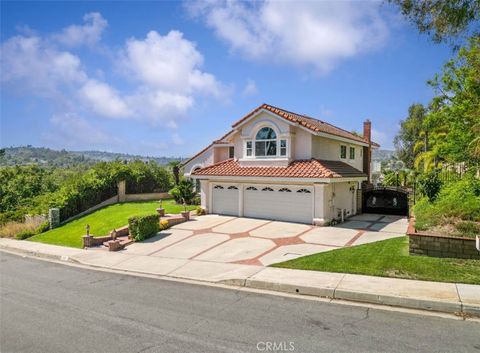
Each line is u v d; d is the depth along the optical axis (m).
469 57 17.77
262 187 20.12
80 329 6.97
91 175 30.20
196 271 11.44
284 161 19.72
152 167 35.81
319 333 6.46
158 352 5.84
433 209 13.38
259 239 15.38
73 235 20.30
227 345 6.04
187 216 20.56
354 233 16.02
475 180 14.39
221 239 15.75
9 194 34.38
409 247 11.02
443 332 6.41
